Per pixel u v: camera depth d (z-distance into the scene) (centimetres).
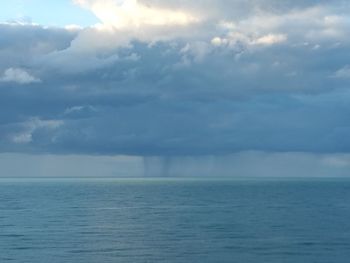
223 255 5588
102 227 8381
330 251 5784
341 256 5478
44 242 6606
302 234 7294
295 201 15288
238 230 7862
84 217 10169
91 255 5616
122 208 12644
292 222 9019
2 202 15038
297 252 5738
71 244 6419
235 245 6288
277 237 6988
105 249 6012
